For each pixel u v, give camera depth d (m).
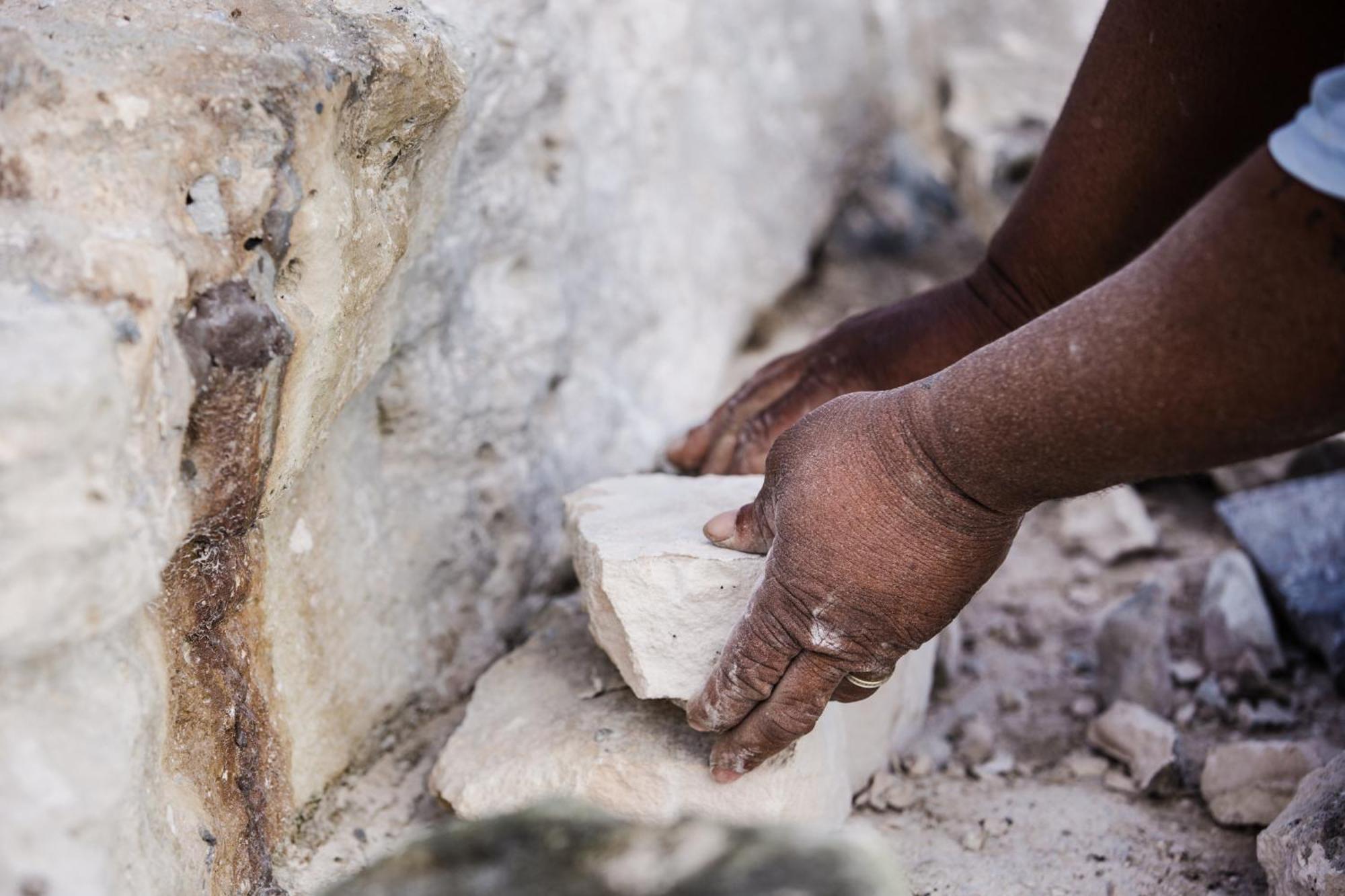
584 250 2.26
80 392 0.99
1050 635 2.27
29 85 1.17
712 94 2.80
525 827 1.57
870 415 1.31
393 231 1.51
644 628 1.48
